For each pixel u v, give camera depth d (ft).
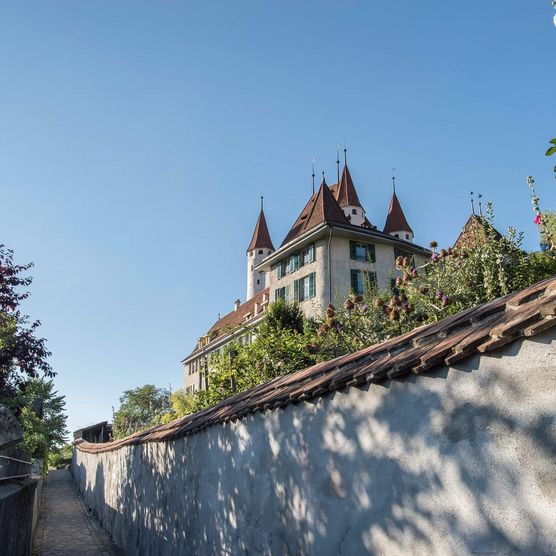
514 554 7.01
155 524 30.27
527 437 6.95
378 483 10.02
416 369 8.92
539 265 27.14
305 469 12.91
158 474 30.53
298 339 41.16
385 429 9.94
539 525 6.69
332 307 31.76
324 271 112.78
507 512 7.16
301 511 12.96
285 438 14.16
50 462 182.80
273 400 14.39
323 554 11.79
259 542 15.37
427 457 8.77
